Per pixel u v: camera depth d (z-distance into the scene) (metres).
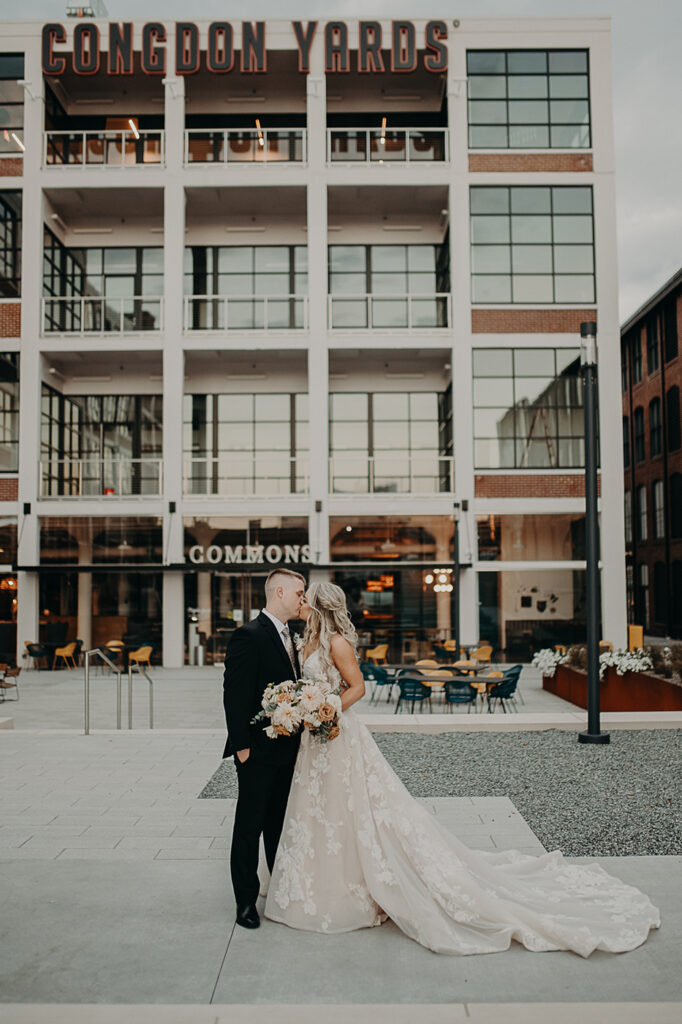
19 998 3.54
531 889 4.60
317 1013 3.39
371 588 22.91
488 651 19.77
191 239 25.25
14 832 6.16
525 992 3.61
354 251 25.22
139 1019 3.33
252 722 4.39
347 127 24.95
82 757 9.07
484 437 22.98
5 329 23.19
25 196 23.25
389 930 4.30
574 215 23.30
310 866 4.35
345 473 24.73
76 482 24.81
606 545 22.70
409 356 24.06
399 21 23.28
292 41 23.45
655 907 4.47
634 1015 3.36
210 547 22.72
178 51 23.33
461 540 22.72
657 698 12.49
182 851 5.68
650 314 36.38
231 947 4.07
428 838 4.38
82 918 4.43
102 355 23.72
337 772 4.41
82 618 23.52
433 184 23.31
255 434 25.02
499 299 23.19
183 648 23.20
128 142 24.48
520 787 7.71
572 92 23.44
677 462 33.47
